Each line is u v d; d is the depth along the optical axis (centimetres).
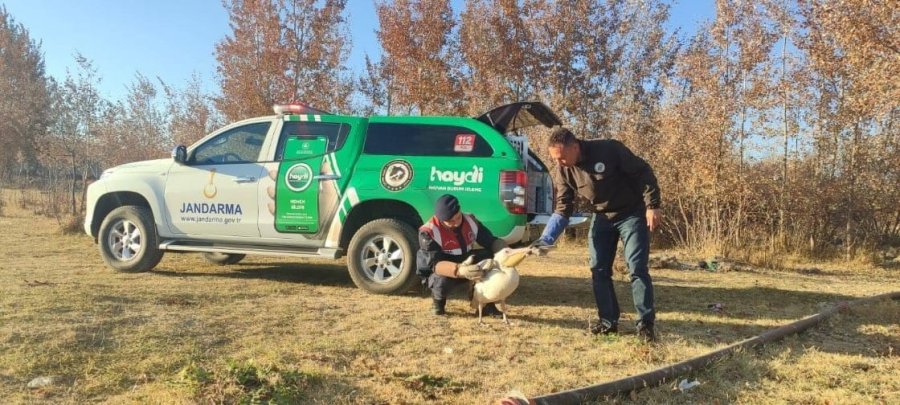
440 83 1875
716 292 696
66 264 772
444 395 328
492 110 604
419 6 1867
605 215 466
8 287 560
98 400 310
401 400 318
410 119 631
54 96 2027
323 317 503
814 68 1192
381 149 625
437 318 512
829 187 1205
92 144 1778
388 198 606
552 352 417
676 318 540
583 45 1984
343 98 1869
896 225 1242
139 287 596
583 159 446
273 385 325
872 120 1151
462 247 524
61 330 414
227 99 1811
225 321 471
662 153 1287
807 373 377
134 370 352
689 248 1230
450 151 604
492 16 1908
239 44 1770
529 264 942
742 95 1202
